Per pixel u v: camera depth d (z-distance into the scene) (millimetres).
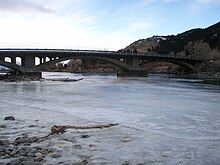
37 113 20609
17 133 14078
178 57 127938
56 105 25453
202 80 84438
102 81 75812
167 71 187375
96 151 11039
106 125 15797
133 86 54750
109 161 9844
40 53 86250
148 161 9867
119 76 116812
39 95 35531
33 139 12578
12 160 9641
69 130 14680
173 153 10867
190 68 140125
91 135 13703
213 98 32281
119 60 117125
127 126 15898
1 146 11430
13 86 54156
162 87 52375
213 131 14805
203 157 10352
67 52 91438
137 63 116375
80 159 10016
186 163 9664
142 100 29766
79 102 27828
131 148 11508
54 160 9828
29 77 79688
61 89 46375
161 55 120125
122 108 23453
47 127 15516
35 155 10211
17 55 84500
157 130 14984
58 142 12273
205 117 19109
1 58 81875
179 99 30984
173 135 13891
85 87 51469
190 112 21359
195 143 12367
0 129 14914
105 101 28719
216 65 134250
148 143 12297
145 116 19438
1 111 21609
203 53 180375
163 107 24172
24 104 26188
